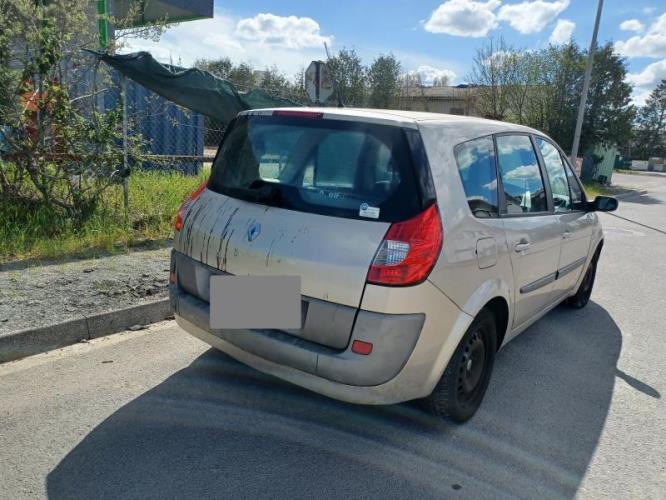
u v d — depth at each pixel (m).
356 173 2.74
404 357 2.57
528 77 24.72
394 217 2.57
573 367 4.16
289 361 2.69
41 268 5.14
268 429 3.01
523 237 3.47
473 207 2.99
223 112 7.34
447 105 46.56
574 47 23.80
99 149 6.23
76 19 6.00
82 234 6.05
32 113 5.86
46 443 2.76
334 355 2.55
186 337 4.23
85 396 3.25
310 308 2.64
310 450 2.84
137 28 6.75
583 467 2.86
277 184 2.93
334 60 35.34
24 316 3.97
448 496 2.55
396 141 2.72
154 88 6.74
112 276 5.04
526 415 3.37
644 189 27.59
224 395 3.36
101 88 6.66
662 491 2.69
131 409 3.13
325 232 2.64
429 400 3.04
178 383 3.48
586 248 5.06
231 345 2.96
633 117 24.48
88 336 4.07
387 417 3.21
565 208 4.52
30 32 5.62
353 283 2.51
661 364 4.30
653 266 8.10
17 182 6.10
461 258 2.77
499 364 4.16
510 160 3.61
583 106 18.53
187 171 10.23
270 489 2.51
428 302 2.59
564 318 5.37
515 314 3.59
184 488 2.48
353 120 2.88
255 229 2.84
